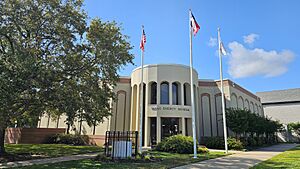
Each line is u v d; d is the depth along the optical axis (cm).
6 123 1259
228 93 3048
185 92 2781
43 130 2647
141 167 1057
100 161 1251
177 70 2642
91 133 2966
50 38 1532
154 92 2661
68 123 1420
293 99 5291
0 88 1027
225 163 1222
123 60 1761
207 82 3206
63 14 1527
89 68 1630
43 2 1466
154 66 2631
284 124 5191
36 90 1195
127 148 1348
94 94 1527
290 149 2330
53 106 1339
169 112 2492
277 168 1038
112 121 2886
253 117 2733
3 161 1261
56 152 1725
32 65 1123
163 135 2491
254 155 1673
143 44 1984
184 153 1720
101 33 1659
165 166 1091
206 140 2623
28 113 1353
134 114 2747
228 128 2767
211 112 3083
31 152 1673
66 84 1383
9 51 1311
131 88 2950
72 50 1559
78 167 1052
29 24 1426
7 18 1358
